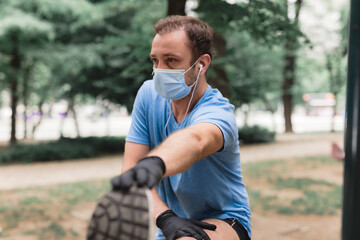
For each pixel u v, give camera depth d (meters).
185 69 1.42
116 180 0.80
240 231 1.57
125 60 14.88
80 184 9.18
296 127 36.81
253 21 4.84
